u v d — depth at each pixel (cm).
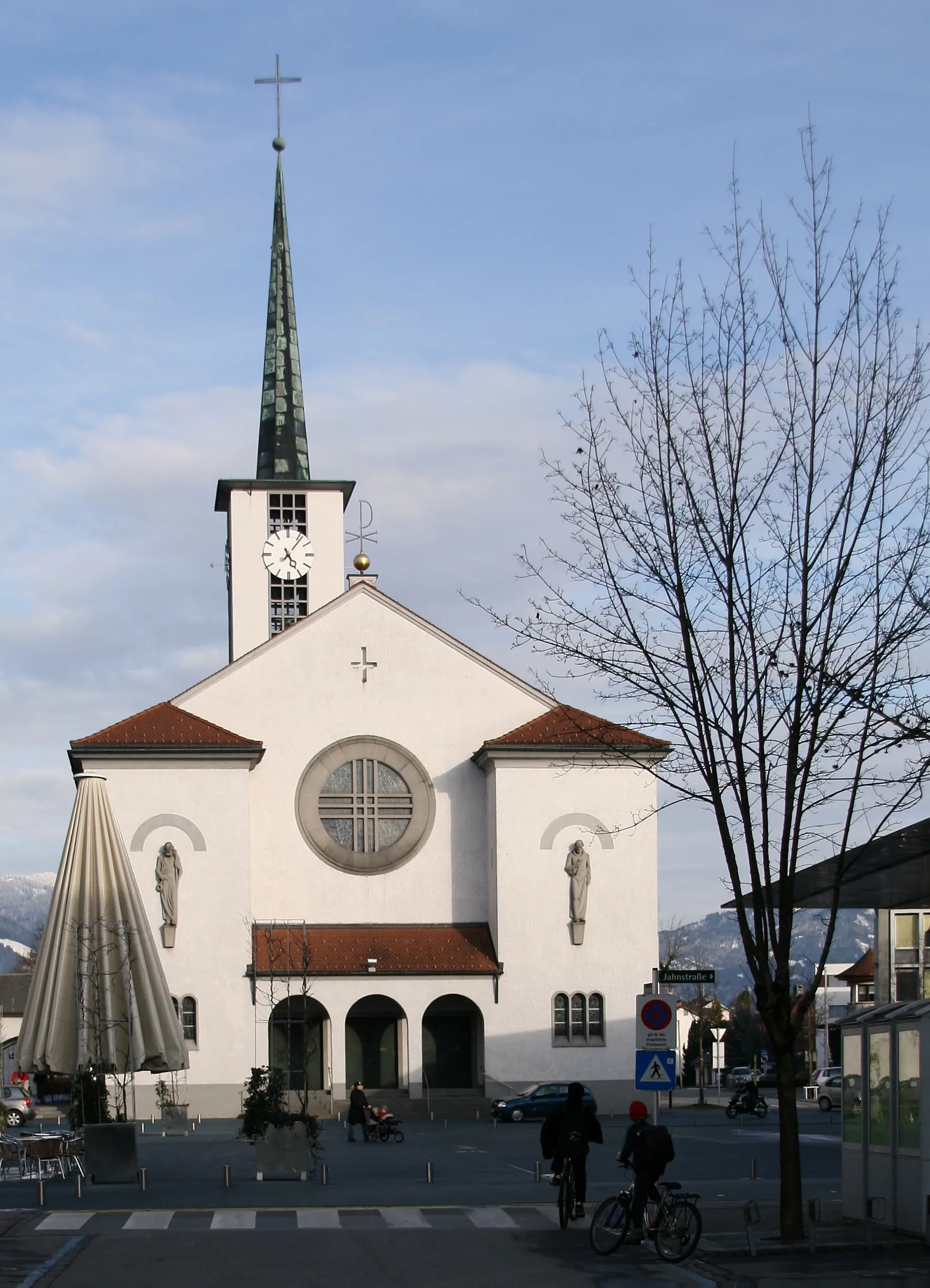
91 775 3669
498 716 6812
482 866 6738
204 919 6316
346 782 6738
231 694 6712
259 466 8012
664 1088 2833
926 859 3412
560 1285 2108
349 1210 2912
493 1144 4981
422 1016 6378
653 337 2645
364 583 6850
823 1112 7575
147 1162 4119
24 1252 2384
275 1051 6538
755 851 2502
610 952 6494
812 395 2552
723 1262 2322
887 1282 2098
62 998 3469
